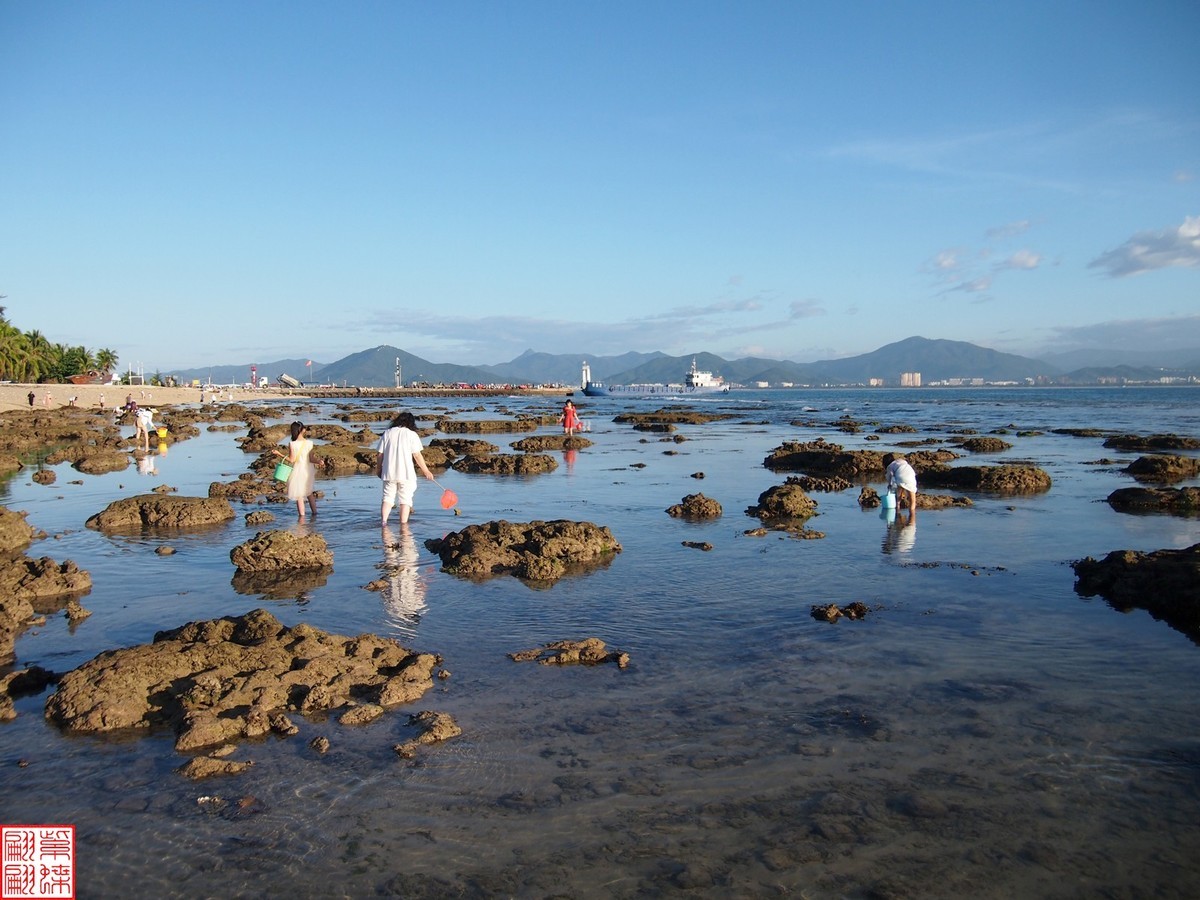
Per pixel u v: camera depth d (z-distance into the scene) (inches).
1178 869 187.6
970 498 758.5
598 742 248.7
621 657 314.0
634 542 540.4
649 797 217.8
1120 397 5251.0
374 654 314.7
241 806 212.7
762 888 180.4
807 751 243.4
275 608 385.4
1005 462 1099.9
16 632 349.7
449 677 300.0
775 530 582.6
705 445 1412.4
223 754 239.5
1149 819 208.1
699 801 215.9
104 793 219.5
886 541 544.7
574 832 201.8
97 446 1300.4
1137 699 281.6
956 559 490.0
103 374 5654.5
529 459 995.3
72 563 428.8
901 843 197.6
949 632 351.6
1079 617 373.1
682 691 287.1
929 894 178.5
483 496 752.3
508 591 416.5
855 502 725.3
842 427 1911.9
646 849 194.7
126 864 188.5
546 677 299.7
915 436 1669.5
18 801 215.0
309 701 272.8
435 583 432.5
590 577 446.0
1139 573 409.4
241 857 191.3
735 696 283.0
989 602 396.5
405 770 231.0
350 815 208.8
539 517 632.4
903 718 265.9
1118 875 185.5
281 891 179.0
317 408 3398.1
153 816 208.2
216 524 598.9
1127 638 344.2
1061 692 287.4
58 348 5378.9
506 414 2817.4
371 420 2460.6
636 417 2305.6
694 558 492.1
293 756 239.6
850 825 205.2
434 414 2787.9
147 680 282.7
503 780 225.9
